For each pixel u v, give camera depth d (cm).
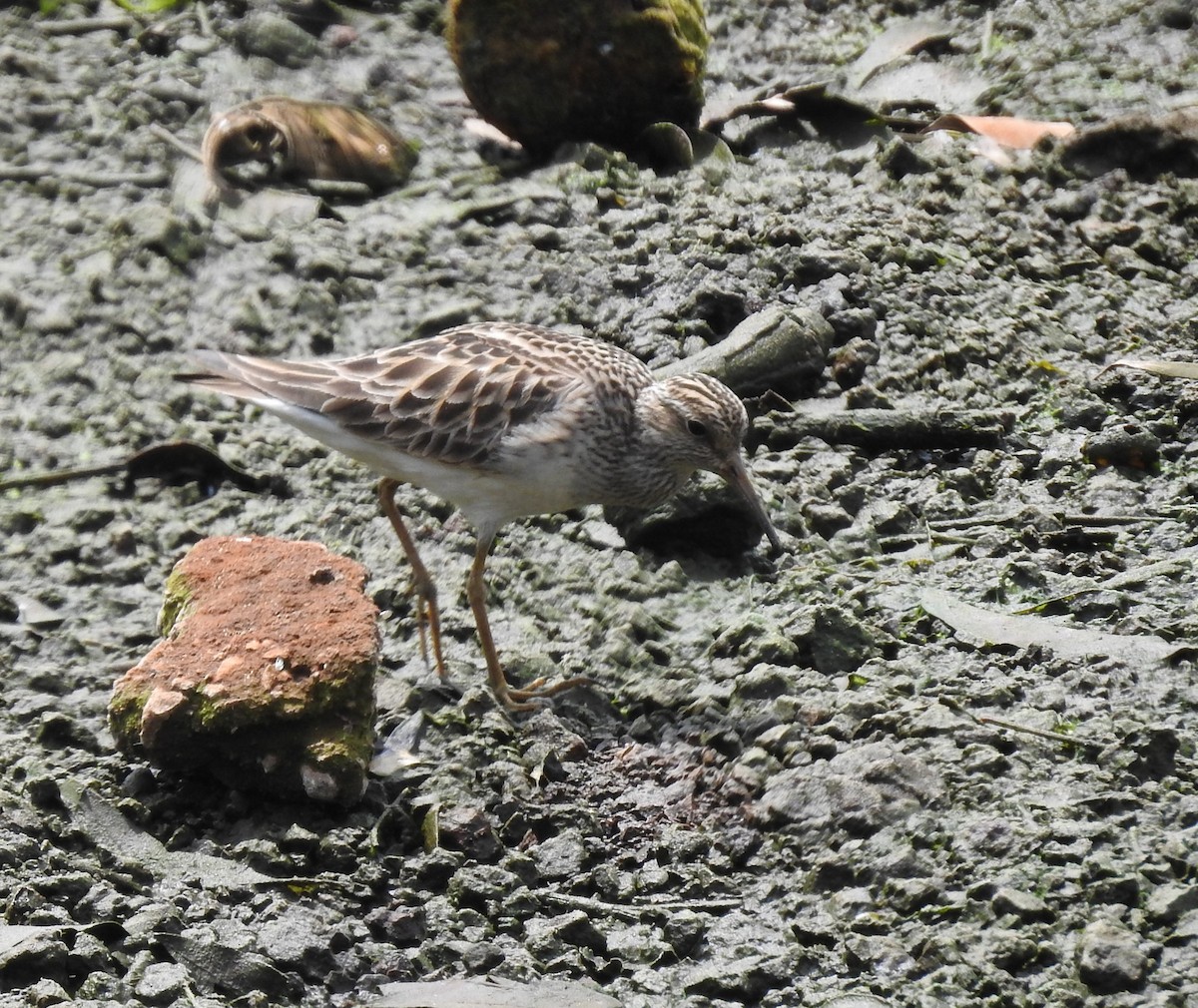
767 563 1198
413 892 931
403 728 1048
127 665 1126
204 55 1772
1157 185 1602
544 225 1538
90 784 990
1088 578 1159
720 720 1044
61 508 1269
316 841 957
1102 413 1332
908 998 838
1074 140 1628
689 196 1574
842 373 1373
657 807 995
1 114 1662
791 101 1691
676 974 875
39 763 1021
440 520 1253
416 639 1145
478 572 1092
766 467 1272
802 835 948
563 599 1178
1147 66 1753
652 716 1066
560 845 959
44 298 1442
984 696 1027
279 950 878
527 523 1244
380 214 1561
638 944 891
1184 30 1795
